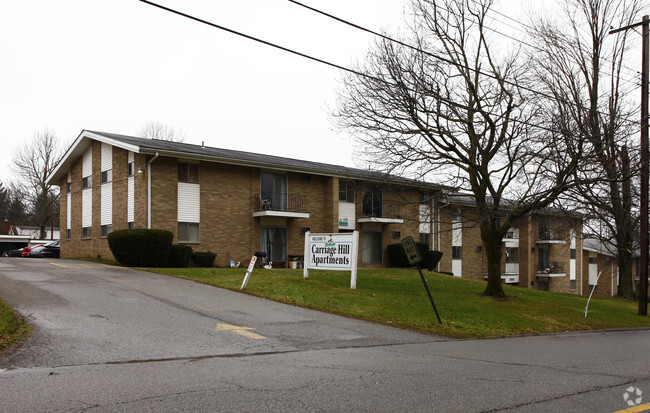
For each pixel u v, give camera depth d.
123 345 8.02
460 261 36.69
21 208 60.00
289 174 29.06
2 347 7.41
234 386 6.06
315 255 18.14
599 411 5.73
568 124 16.75
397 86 16.48
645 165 16.86
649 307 22.73
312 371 7.03
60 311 10.42
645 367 8.69
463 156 17.14
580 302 21.59
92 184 29.08
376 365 7.65
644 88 17.70
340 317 12.48
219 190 26.19
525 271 39.97
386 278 22.50
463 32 17.56
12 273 17.20
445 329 11.96
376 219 30.70
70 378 6.11
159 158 24.38
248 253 27.00
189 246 24.06
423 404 5.65
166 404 5.26
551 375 7.58
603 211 21.05
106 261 25.44
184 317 10.71
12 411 4.89
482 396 6.10
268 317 11.57
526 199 17.77
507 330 12.88
